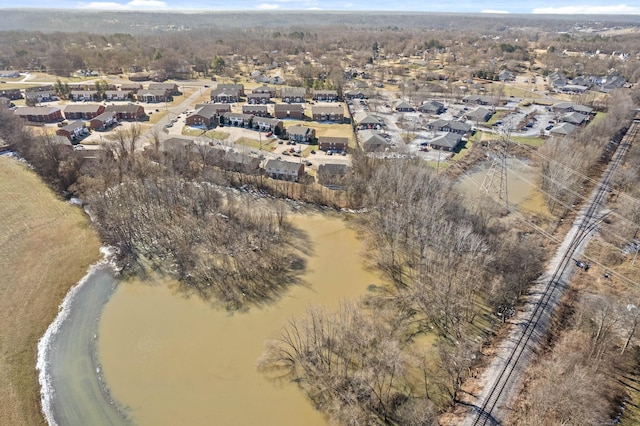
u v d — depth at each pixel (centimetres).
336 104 19000
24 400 5459
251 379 5803
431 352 6162
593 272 7619
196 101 19162
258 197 10406
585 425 4538
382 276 7919
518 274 7356
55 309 6981
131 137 13625
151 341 6438
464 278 7038
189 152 11400
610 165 12194
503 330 6519
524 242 8200
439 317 6788
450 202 8969
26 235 8619
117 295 7356
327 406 5369
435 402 5384
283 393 5594
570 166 10562
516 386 5466
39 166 10969
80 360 6097
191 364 6041
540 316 6612
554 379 5047
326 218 9812
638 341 5978
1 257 7925
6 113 13338
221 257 8169
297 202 10356
